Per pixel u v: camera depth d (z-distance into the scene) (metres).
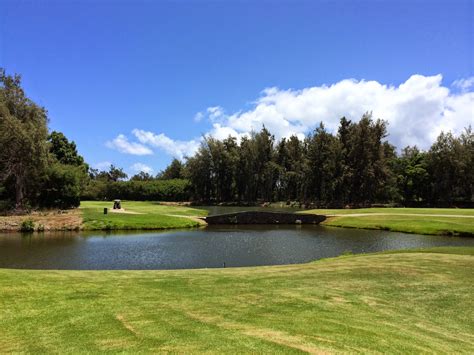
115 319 7.30
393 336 6.95
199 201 92.81
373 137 78.38
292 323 7.34
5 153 42.62
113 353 5.58
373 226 41.16
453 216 43.00
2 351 5.65
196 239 31.00
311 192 87.19
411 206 79.75
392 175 80.44
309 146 88.06
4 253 23.47
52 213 41.34
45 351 5.67
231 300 9.07
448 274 12.75
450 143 78.81
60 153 69.44
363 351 6.02
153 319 7.36
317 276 12.45
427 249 19.73
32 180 45.81
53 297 8.75
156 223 39.62
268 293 9.91
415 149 92.00
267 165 91.19
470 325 8.13
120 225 37.12
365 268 13.87
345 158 80.88
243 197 93.44
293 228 42.34
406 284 11.34
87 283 10.47
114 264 20.67
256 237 33.19
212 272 13.39
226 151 92.69
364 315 8.27
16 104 44.72
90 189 93.88
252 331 6.74
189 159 93.00
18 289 9.23
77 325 6.91
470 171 78.06
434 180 82.06
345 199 81.56
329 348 6.04
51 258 22.05
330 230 39.97
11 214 39.84
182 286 10.60
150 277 12.01
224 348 5.82
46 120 46.78
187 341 6.13
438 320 8.37
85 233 33.75
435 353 6.26
